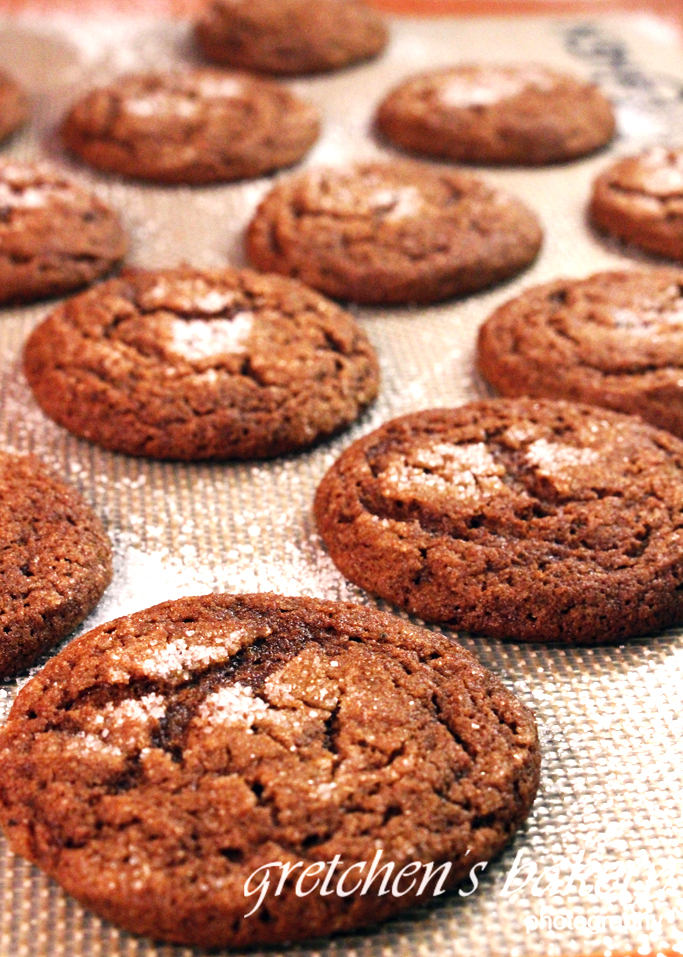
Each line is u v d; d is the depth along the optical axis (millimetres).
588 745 363
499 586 378
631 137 525
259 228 471
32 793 344
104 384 418
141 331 430
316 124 520
